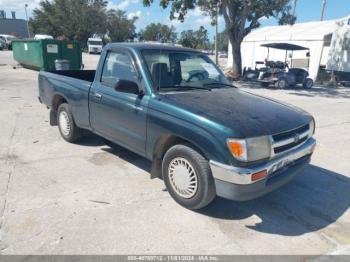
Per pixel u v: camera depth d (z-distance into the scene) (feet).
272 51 78.23
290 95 43.50
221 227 10.62
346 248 9.80
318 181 14.61
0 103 29.07
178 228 10.43
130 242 9.60
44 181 13.30
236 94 13.66
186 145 11.11
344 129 24.22
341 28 57.88
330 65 60.59
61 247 9.21
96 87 14.90
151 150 12.29
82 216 10.82
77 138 17.88
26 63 61.00
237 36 62.54
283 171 11.03
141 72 12.69
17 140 18.57
